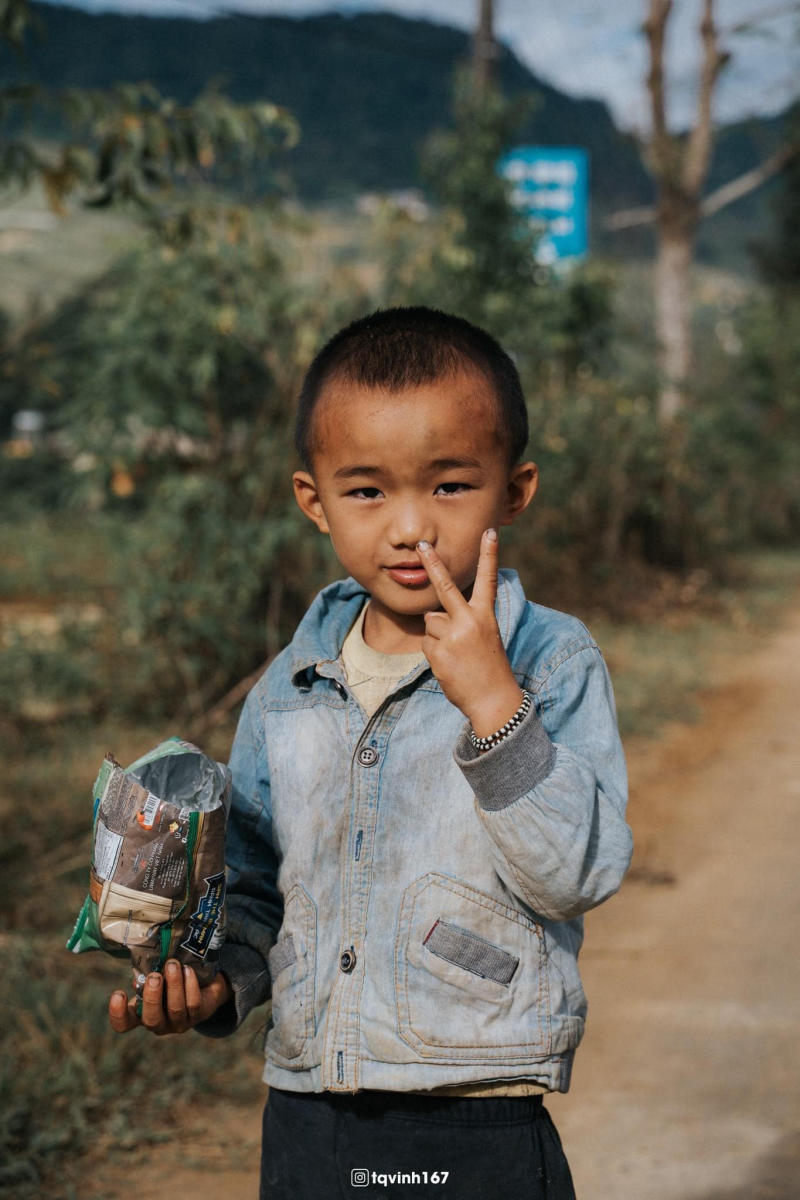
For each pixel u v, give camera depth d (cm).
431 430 140
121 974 377
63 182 387
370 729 151
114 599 681
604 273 1129
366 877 149
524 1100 149
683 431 1245
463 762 136
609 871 136
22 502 1373
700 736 747
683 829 574
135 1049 332
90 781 533
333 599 165
